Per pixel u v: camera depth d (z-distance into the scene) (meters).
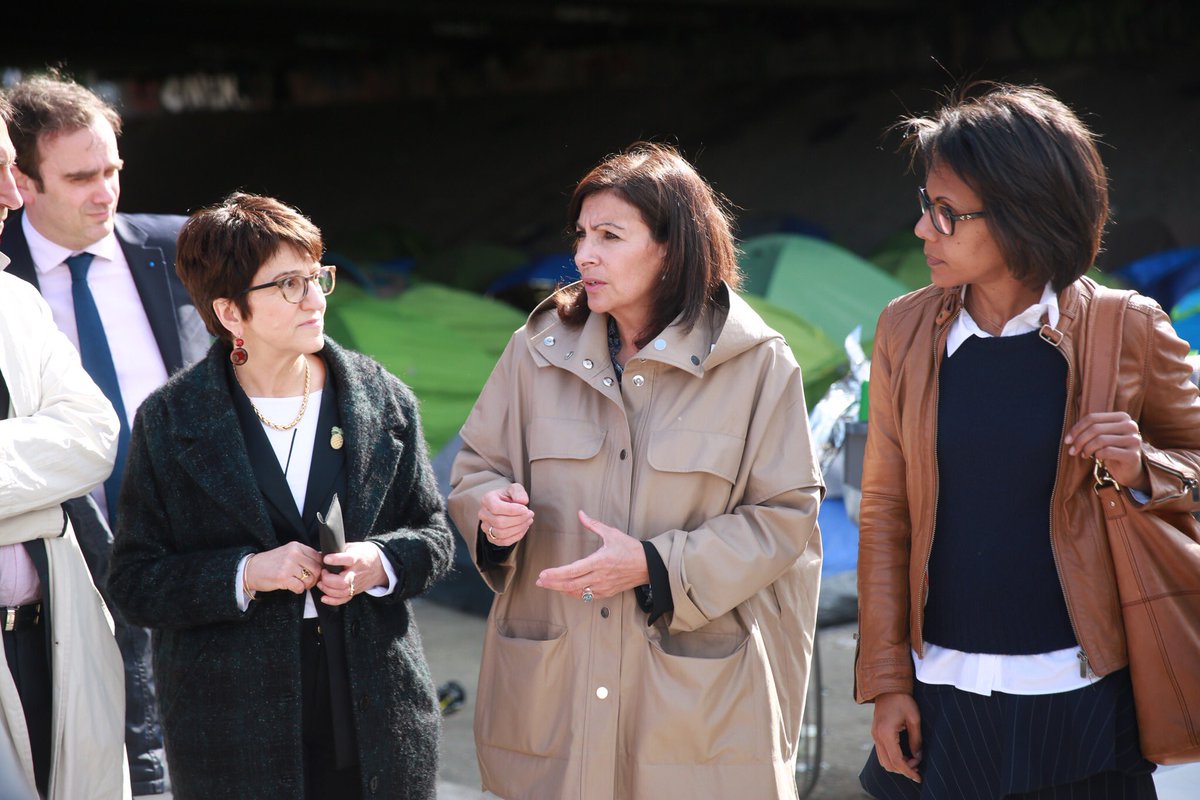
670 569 2.10
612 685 2.18
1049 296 1.98
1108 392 1.94
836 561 5.05
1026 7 16.67
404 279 10.97
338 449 2.21
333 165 22.83
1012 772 1.96
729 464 2.20
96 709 2.22
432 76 24.42
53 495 2.15
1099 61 15.77
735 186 16.95
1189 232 12.23
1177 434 2.01
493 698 2.29
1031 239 1.89
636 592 2.19
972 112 1.95
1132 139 13.90
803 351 6.44
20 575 2.18
